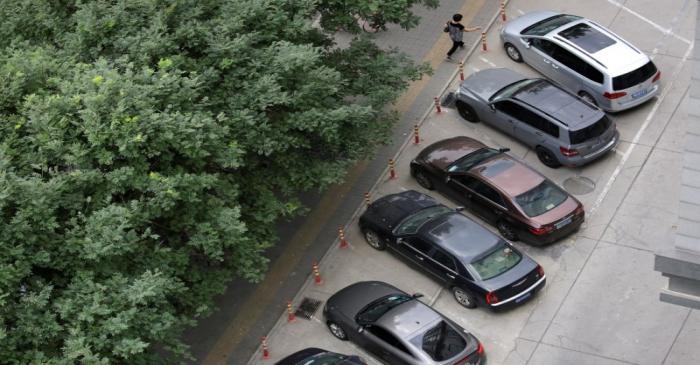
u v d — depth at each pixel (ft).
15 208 72.02
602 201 107.96
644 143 113.70
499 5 133.18
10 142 75.20
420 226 100.89
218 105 84.28
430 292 100.53
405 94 123.03
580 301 98.17
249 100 83.87
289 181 90.58
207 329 99.96
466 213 108.37
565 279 100.37
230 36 86.22
